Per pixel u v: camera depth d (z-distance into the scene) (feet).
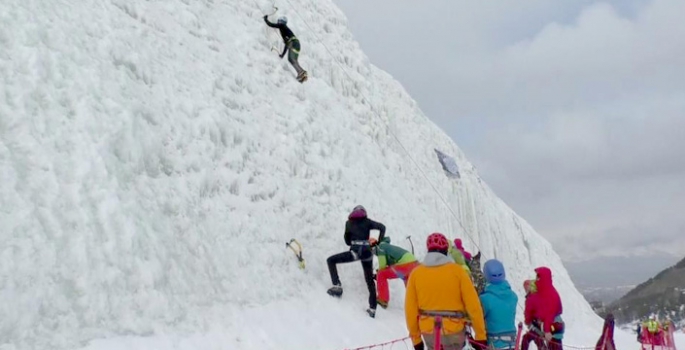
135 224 18.69
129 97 22.40
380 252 26.86
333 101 38.42
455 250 29.81
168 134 23.39
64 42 21.39
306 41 40.70
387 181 38.58
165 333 17.61
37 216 16.52
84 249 16.96
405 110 54.70
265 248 24.11
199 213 22.38
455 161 57.93
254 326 20.30
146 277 18.06
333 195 30.94
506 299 18.63
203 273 20.57
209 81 28.02
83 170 18.51
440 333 16.30
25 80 19.01
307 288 24.48
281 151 29.19
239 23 34.81
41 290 15.44
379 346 22.97
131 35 25.44
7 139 17.49
